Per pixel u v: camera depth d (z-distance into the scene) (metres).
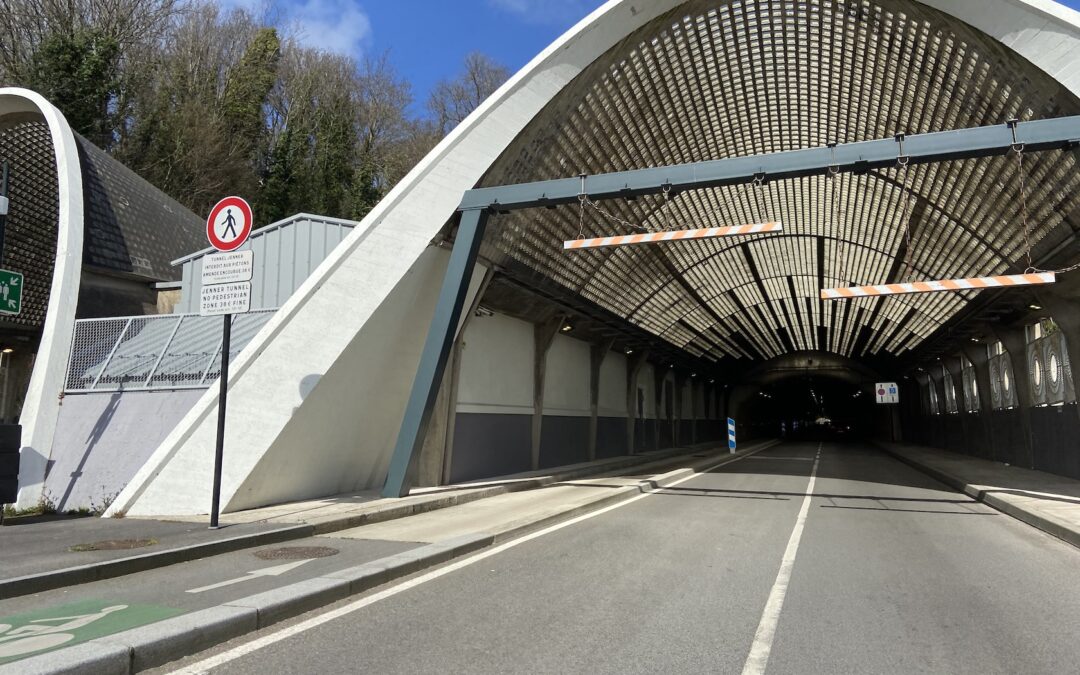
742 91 19.31
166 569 6.80
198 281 17.27
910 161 11.76
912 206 20.23
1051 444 19.39
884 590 6.54
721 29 16.58
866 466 26.97
